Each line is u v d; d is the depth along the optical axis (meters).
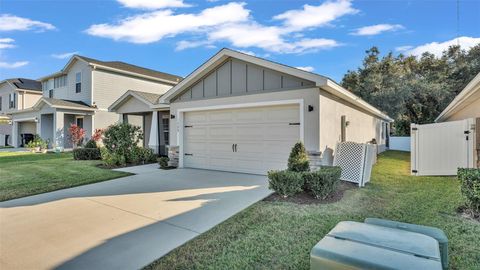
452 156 7.86
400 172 8.73
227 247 3.22
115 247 3.26
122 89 19.17
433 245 2.04
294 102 7.09
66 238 3.53
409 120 23.91
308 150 6.86
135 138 11.14
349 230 2.36
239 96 8.05
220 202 5.07
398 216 4.22
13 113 21.20
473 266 2.76
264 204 4.87
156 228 3.85
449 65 23.98
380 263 1.78
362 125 13.24
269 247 3.21
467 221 3.95
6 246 3.32
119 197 5.52
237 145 8.30
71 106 16.69
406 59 25.50
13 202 5.24
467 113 8.72
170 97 9.60
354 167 6.66
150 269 2.77
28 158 13.01
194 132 9.33
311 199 5.16
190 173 8.27
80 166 9.90
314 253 2.03
